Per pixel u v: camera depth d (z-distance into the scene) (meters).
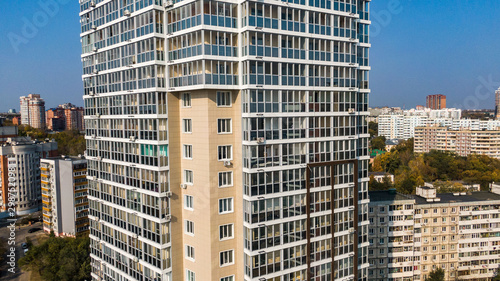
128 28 40.25
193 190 37.94
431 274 71.81
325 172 40.50
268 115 36.16
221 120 36.28
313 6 38.19
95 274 50.84
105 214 47.12
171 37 37.03
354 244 43.19
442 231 77.44
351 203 42.91
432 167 152.62
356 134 43.38
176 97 38.50
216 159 36.22
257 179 35.94
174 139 38.56
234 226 37.84
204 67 33.91
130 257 42.72
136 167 40.59
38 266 84.75
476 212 78.50
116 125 43.41
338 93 41.34
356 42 42.00
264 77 35.78
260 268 36.69
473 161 152.75
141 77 38.88
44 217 116.75
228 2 34.53
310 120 39.31
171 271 39.12
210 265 36.62
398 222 73.75
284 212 37.88
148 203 39.50
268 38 35.81
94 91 47.03
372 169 161.38
